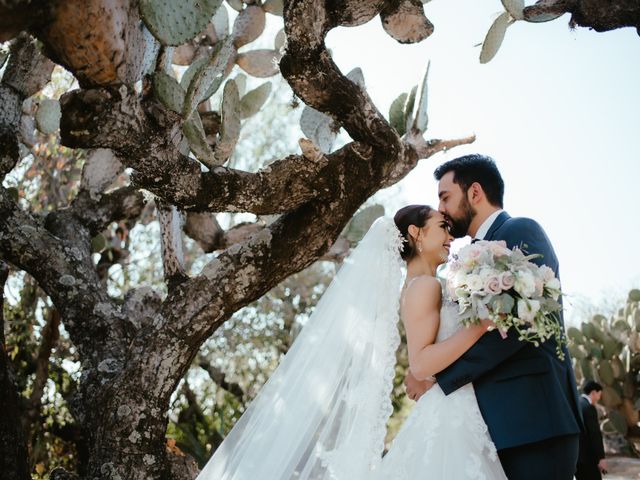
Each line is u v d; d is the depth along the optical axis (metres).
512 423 2.55
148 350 3.53
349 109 3.49
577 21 3.72
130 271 9.10
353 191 3.61
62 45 2.56
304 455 3.02
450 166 3.11
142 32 2.87
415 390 2.96
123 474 3.40
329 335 3.14
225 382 8.86
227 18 4.81
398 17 3.44
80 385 3.94
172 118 3.04
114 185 8.37
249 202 3.39
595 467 5.64
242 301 3.63
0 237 4.07
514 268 2.53
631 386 10.75
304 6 3.15
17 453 3.54
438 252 3.09
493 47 3.82
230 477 3.10
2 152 4.07
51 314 6.36
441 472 2.56
